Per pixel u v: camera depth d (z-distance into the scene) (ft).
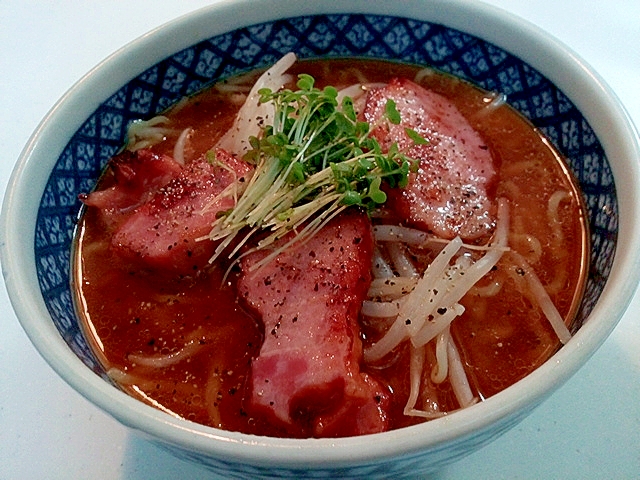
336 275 0.57
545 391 0.43
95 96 0.67
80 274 0.64
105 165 0.70
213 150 0.69
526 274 0.61
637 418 0.60
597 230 0.58
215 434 0.41
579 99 0.64
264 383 0.53
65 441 0.62
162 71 0.73
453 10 0.72
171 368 0.59
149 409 0.43
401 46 0.77
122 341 0.60
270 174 0.60
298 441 0.41
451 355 0.57
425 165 0.66
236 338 0.60
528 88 0.71
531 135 0.71
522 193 0.67
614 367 0.63
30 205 0.58
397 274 0.62
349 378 0.52
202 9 0.73
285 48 0.78
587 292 0.56
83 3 1.04
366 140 0.62
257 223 0.60
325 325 0.55
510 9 0.98
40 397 0.65
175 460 0.60
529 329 0.58
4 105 0.91
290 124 0.64
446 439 0.41
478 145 0.70
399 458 0.41
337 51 0.79
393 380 0.57
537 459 0.58
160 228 0.62
